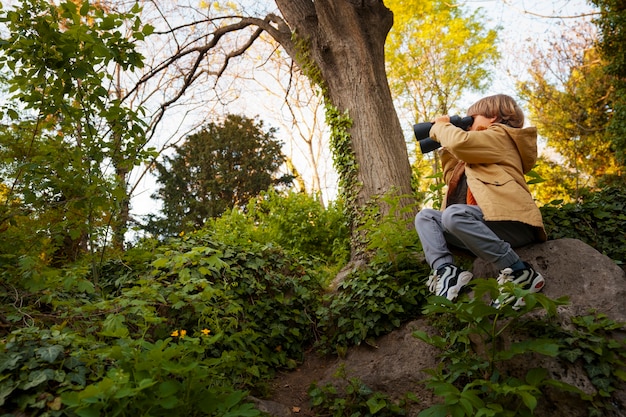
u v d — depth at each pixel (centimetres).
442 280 283
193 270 371
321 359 374
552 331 258
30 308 290
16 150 362
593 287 277
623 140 1282
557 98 1975
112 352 205
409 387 294
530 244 310
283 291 420
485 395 250
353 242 597
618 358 243
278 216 700
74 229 352
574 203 427
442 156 325
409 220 395
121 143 362
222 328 325
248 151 1741
